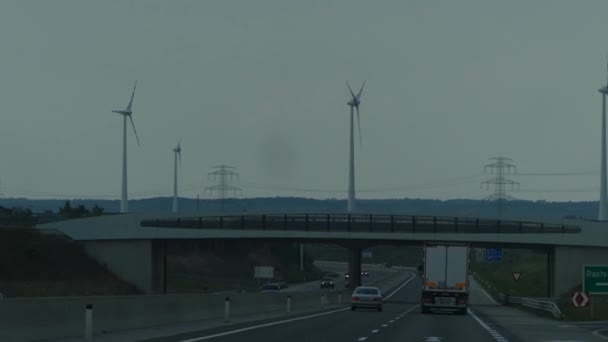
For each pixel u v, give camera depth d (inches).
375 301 4633.4
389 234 6186.0
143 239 6058.1
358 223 6215.6
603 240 5871.1
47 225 6190.9
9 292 4953.3
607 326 3275.1
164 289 6417.3
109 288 5713.6
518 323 3432.6
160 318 2529.5
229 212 6186.0
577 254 5944.9
